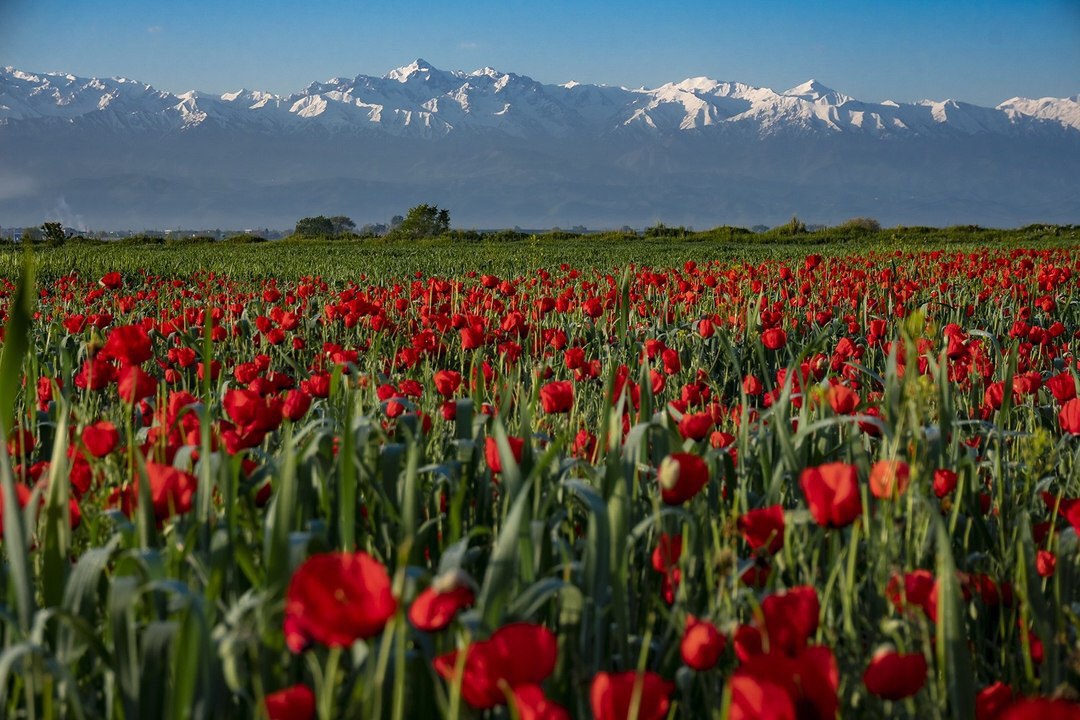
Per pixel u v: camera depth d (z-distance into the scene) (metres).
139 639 2.09
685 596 2.19
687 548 2.39
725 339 5.18
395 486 2.83
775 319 7.67
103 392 5.36
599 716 1.47
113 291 14.90
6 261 26.41
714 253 40.03
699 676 2.07
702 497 2.83
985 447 4.43
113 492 2.67
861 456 3.00
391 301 11.34
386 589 1.33
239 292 14.96
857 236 70.06
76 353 7.24
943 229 72.81
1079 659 2.08
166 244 67.75
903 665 1.67
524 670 1.47
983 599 2.54
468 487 3.07
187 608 1.59
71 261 27.50
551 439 3.96
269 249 50.19
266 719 1.66
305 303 10.69
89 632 1.76
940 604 1.89
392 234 94.06
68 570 2.22
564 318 9.39
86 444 2.71
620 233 79.94
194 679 1.58
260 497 2.66
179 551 2.14
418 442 3.04
